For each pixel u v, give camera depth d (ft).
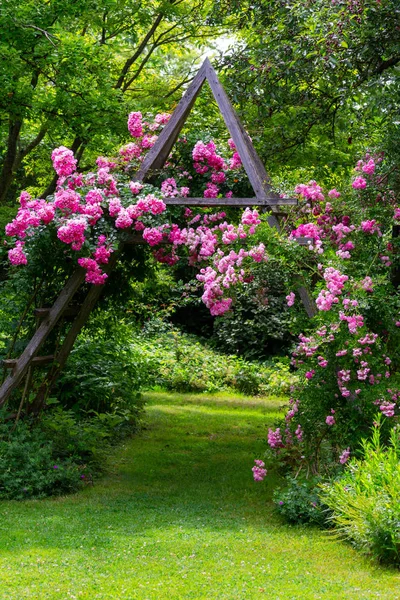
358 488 17.83
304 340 22.38
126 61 50.47
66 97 38.37
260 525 19.89
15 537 17.97
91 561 16.22
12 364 25.34
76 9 37.83
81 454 26.61
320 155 36.37
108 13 46.09
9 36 35.12
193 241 24.38
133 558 16.55
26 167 56.29
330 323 21.30
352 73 28.89
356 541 17.75
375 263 23.16
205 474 26.13
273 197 24.31
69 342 27.48
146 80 52.42
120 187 25.31
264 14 31.68
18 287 26.27
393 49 26.30
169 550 17.24
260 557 16.97
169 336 56.95
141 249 27.96
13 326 27.61
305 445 22.71
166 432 34.32
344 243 23.49
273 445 23.71
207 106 42.60
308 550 17.67
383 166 24.29
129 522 19.74
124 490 23.68
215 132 37.27
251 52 31.55
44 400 27.89
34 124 50.62
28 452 23.67
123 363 36.83
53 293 27.22
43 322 25.75
